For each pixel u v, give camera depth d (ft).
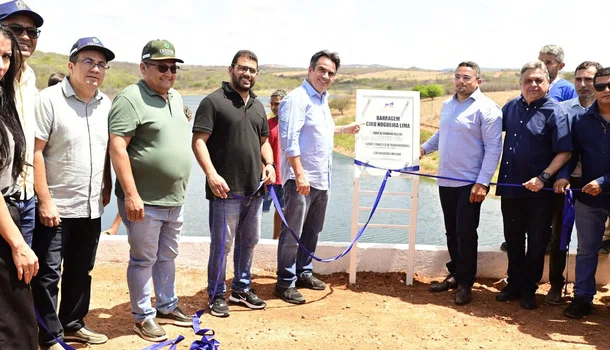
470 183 20.88
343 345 17.26
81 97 15.28
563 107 21.01
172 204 16.79
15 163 12.14
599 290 22.89
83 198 15.44
